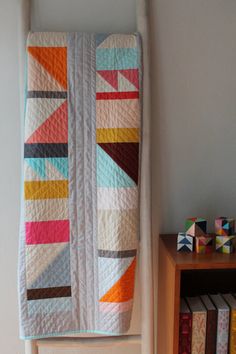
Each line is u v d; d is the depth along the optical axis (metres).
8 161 1.11
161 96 1.08
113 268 1.03
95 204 1.03
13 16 1.04
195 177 1.13
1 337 1.20
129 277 1.04
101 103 1.01
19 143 1.10
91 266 1.04
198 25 1.06
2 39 1.05
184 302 0.99
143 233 1.05
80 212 1.03
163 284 1.05
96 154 1.02
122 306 1.03
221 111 1.10
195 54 1.07
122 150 1.02
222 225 0.97
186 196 1.13
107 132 1.02
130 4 1.05
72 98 1.01
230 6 1.05
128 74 1.01
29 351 1.07
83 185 1.03
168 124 1.10
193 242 0.98
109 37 1.01
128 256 1.03
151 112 1.08
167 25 1.05
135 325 1.18
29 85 0.99
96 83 1.01
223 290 1.12
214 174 1.13
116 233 1.02
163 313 1.05
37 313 1.04
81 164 1.02
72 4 1.04
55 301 1.04
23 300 1.03
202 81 1.08
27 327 1.04
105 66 1.01
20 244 1.03
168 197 1.13
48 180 1.01
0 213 1.13
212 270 1.12
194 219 1.00
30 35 0.99
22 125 1.04
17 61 1.07
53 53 1.00
